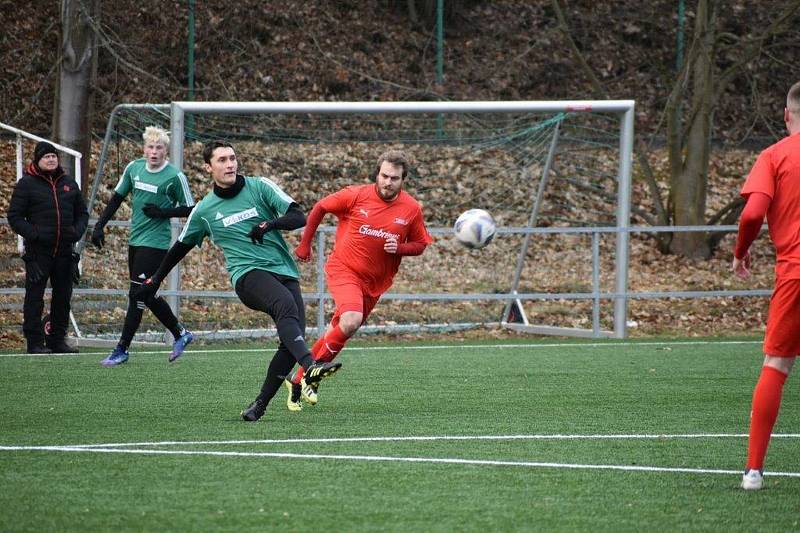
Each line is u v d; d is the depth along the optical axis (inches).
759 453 733.3
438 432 960.9
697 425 1013.8
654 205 2751.0
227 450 863.1
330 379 1350.9
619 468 804.6
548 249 2539.4
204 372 1402.6
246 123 2625.5
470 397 1198.9
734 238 2684.5
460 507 676.1
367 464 808.9
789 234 725.9
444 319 2146.9
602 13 3659.0
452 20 3629.4
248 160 2470.5
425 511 664.4
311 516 649.6
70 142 2062.0
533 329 2059.5
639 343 1809.8
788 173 725.3
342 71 3400.6
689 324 2186.3
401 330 2017.7
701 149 2559.1
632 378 1365.7
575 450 877.8
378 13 3604.8
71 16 2037.4
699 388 1277.1
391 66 3476.9
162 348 1755.7
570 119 3289.9
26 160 2672.2
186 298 2014.0
